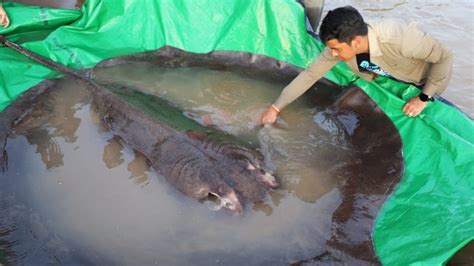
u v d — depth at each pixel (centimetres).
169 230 299
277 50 470
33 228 298
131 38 477
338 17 322
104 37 471
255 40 475
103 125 383
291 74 460
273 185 329
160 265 277
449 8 636
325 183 340
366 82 421
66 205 317
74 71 419
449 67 360
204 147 340
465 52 532
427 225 301
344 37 326
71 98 410
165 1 475
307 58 459
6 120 379
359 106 412
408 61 379
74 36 463
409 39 356
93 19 469
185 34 482
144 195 326
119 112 378
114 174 343
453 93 471
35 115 389
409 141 375
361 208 321
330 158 364
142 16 478
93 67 451
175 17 482
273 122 397
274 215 308
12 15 457
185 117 397
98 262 278
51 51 449
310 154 367
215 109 416
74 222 304
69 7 561
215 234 295
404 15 611
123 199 323
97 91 397
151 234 297
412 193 333
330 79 447
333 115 413
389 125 389
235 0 477
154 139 353
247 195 315
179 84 445
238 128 391
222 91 440
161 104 408
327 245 292
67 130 380
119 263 278
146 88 434
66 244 288
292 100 391
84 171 345
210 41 481
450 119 383
